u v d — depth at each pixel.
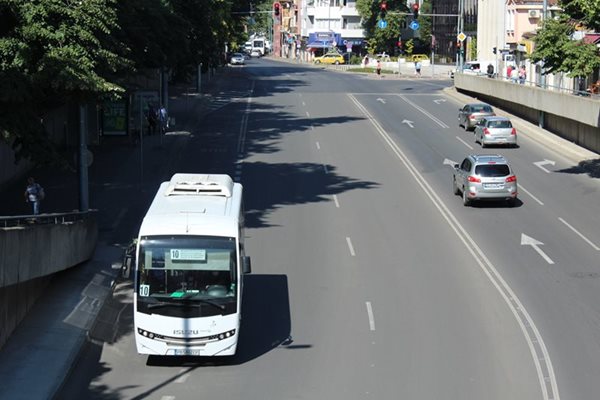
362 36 167.25
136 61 46.69
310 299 25.91
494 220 36.47
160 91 64.69
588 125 53.31
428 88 92.38
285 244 32.34
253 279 27.94
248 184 43.72
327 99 81.06
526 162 50.16
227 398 18.64
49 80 27.20
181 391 19.09
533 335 22.81
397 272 28.77
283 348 21.91
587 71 43.16
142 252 20.39
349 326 23.55
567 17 43.78
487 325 23.61
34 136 27.33
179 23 57.97
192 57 70.88
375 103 77.88
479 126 56.25
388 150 53.88
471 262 30.03
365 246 32.12
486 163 38.53
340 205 39.09
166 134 58.16
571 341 22.36
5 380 19.28
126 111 52.84
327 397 18.70
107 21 29.95
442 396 18.75
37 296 25.03
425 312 24.72
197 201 22.47
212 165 48.53
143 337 20.27
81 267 28.62
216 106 75.94
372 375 20.03
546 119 61.88
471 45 123.62
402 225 35.47
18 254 21.20
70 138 51.94
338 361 20.97
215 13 77.25
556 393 18.95
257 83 99.06
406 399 18.59
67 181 41.97
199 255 20.42
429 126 64.00
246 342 22.38
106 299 25.81
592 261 30.25
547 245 32.44
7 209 35.28
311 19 172.62
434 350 21.72
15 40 26.91
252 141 57.00
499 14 99.38
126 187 41.12
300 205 39.16
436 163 49.72
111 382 19.70
